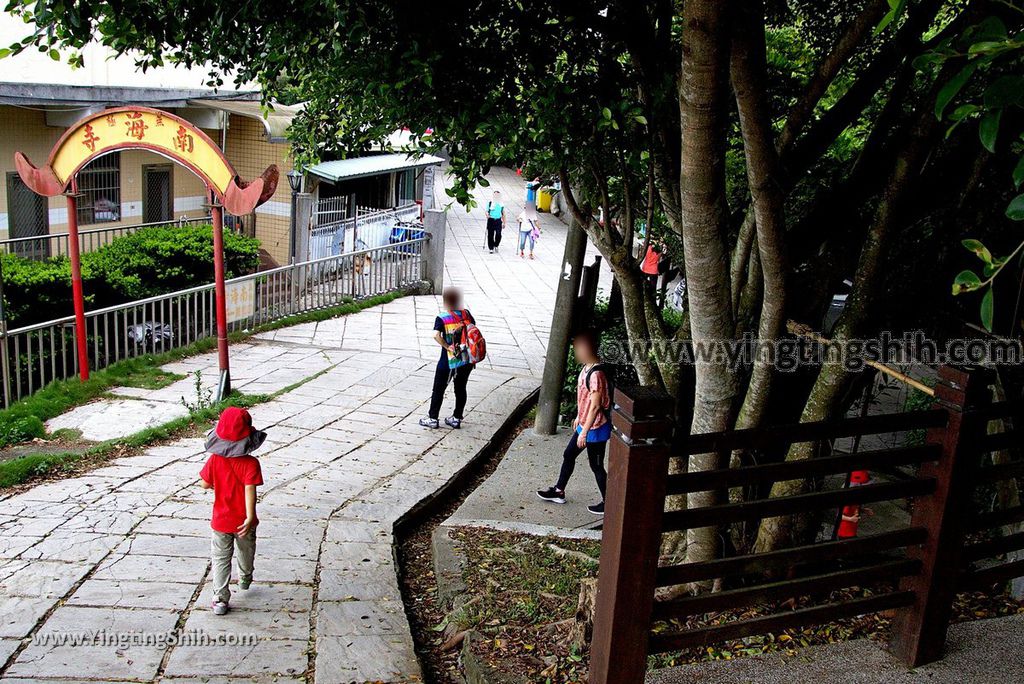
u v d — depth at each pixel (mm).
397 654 5496
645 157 5918
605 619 3543
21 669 4996
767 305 5047
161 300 12359
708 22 3799
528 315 17891
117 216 17547
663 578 3557
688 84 3992
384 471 8875
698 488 3518
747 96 4254
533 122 5840
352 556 6910
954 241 6172
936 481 4031
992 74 4613
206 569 6457
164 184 18719
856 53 8180
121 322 13008
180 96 16750
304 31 5961
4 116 14680
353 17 5629
